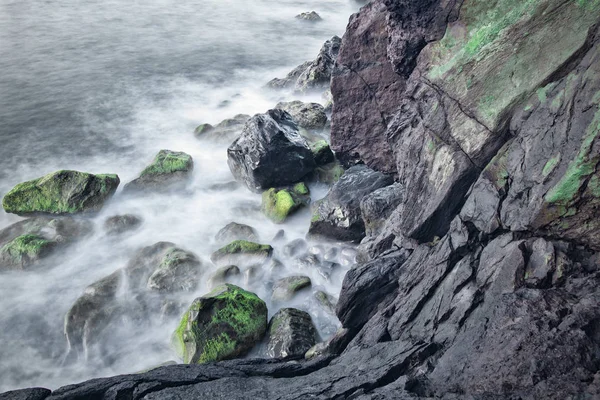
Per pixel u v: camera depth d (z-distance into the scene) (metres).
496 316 8.34
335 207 16.19
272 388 8.95
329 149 19.81
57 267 16.03
